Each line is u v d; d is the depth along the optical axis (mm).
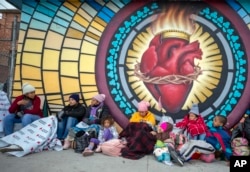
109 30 6023
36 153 4789
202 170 4160
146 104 5559
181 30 5887
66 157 4574
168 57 5895
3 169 3910
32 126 5094
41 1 6148
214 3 5809
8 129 5344
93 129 5113
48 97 6062
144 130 4961
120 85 5961
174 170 4109
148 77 5922
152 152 4969
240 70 5695
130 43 5980
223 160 4781
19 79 6121
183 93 5832
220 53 5766
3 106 5730
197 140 4707
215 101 5738
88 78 6020
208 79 5781
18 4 6305
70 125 5359
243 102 5660
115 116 5934
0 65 10062
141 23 5969
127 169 4062
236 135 4859
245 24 5723
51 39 6105
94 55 6027
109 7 6043
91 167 4098
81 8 6082
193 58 5832
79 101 5965
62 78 6055
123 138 5172
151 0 5941
